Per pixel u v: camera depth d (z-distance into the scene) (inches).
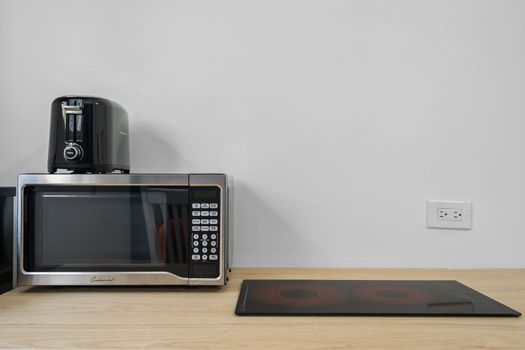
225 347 26.8
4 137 51.5
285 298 37.5
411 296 38.3
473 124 51.2
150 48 51.8
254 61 51.7
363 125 51.5
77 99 40.8
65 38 51.7
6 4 51.4
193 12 51.7
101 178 39.3
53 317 32.7
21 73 51.7
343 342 27.6
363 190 51.5
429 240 51.4
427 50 51.4
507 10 50.8
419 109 51.5
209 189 39.3
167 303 36.4
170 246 39.4
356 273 48.7
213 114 51.8
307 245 51.8
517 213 51.0
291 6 51.5
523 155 50.9
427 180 51.5
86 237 39.6
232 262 51.5
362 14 51.5
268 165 51.8
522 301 37.1
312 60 51.6
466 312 33.5
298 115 51.6
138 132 51.8
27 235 39.1
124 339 28.1
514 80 51.0
